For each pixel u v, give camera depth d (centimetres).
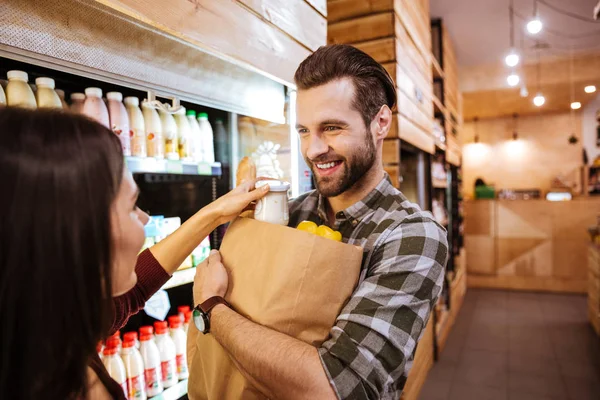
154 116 139
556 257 614
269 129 172
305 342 77
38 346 48
